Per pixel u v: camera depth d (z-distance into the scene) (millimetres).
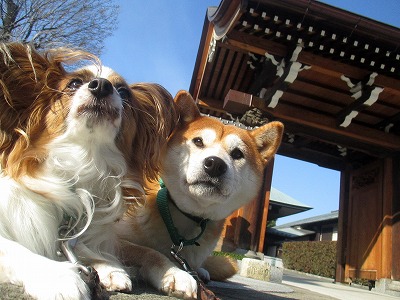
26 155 265
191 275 283
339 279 1711
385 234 1459
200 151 370
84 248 268
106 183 298
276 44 1123
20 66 294
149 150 340
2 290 181
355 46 1075
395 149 1432
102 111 281
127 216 336
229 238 1136
